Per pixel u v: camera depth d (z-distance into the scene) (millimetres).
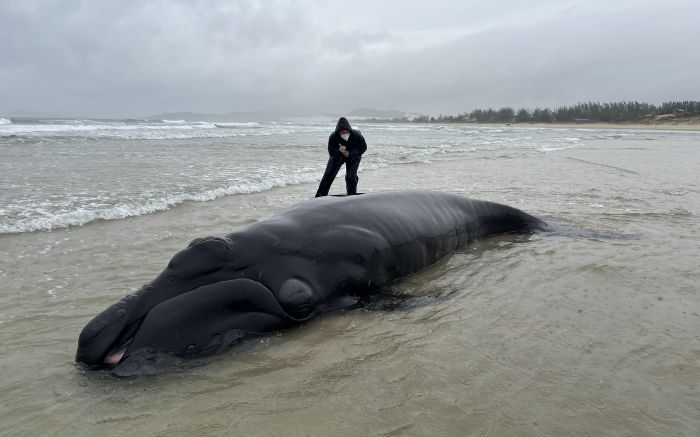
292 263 4461
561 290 5020
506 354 3746
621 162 17047
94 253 6047
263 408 3109
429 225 5969
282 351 3834
